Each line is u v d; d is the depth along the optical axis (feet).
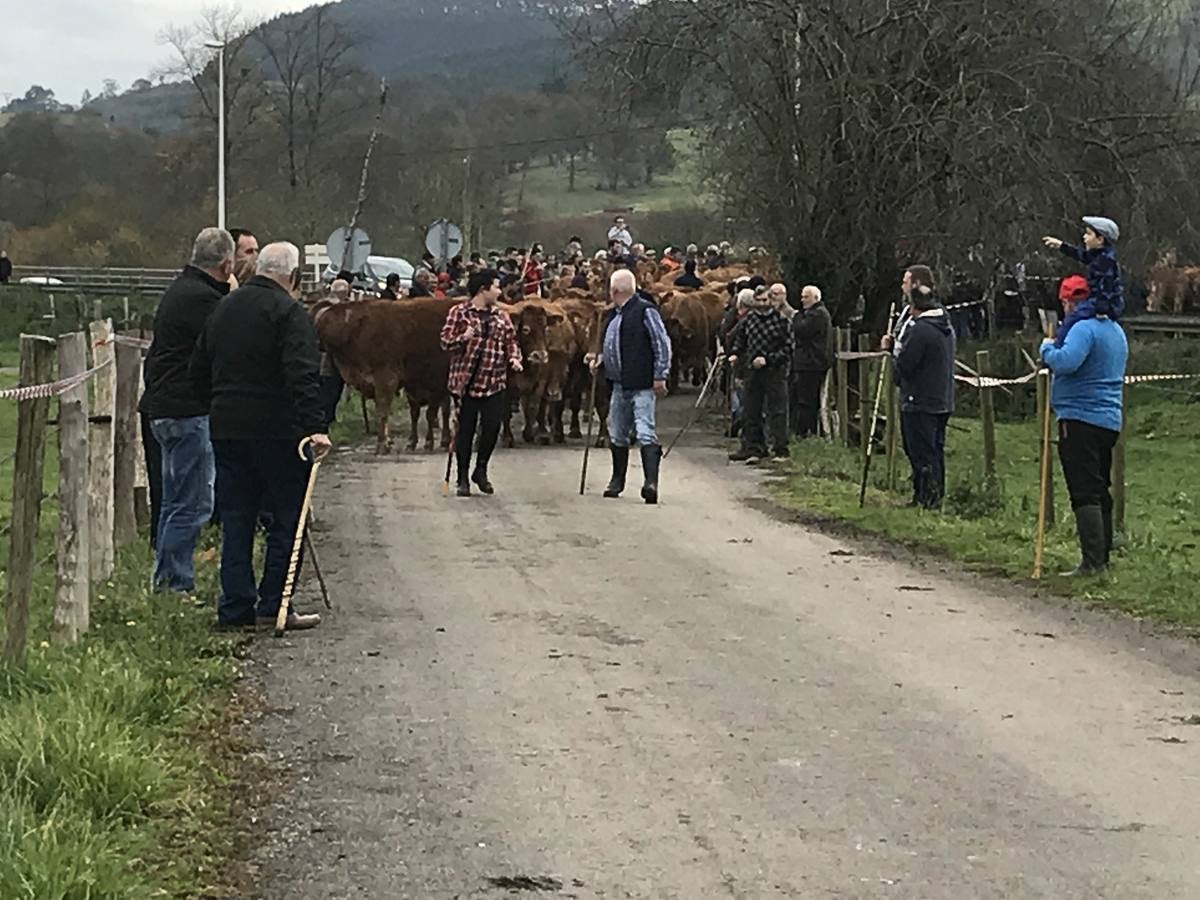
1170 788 21.31
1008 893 17.44
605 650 29.35
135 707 23.50
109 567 34.42
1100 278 36.86
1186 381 108.37
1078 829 19.62
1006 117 79.66
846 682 27.04
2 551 39.60
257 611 31.01
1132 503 65.57
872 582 37.01
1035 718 24.82
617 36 84.23
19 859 16.20
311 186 163.43
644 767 22.06
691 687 26.61
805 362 68.49
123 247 175.42
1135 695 26.35
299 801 20.53
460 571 37.70
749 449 63.67
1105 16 85.87
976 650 29.73
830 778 21.61
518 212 189.16
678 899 17.21
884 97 81.05
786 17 80.43
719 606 33.76
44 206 187.42
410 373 66.59
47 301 140.05
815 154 82.48
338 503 49.75
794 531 45.21
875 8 80.84
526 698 25.79
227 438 30.22
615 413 51.98
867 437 53.88
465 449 52.13
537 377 68.64
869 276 85.35
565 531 44.50
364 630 30.89
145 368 33.68
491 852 18.67
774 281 85.97
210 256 33.19
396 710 25.03
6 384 85.35
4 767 19.36
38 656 25.14
